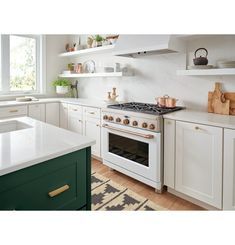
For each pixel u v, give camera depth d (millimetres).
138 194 2551
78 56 4645
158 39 2562
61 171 1166
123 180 2914
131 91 3623
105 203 2348
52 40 4605
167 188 2611
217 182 2043
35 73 4520
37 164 1056
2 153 1085
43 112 3969
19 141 1287
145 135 2525
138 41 2752
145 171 2623
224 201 2012
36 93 4512
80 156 1264
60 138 1360
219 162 2008
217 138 2000
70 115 3965
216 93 2549
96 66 4250
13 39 4168
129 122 2730
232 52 2428
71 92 4809
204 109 2729
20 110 3646
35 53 4480
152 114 2465
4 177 942
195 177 2217
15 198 987
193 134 2191
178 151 2336
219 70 2232
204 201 2162
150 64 3279
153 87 3283
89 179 1330
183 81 2912
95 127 3467
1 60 4023
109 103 3561
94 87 4348
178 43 2637
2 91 4086
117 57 3803
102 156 3262
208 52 2613
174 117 2318
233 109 2424
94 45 3924
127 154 2852
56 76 4766
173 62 2988
